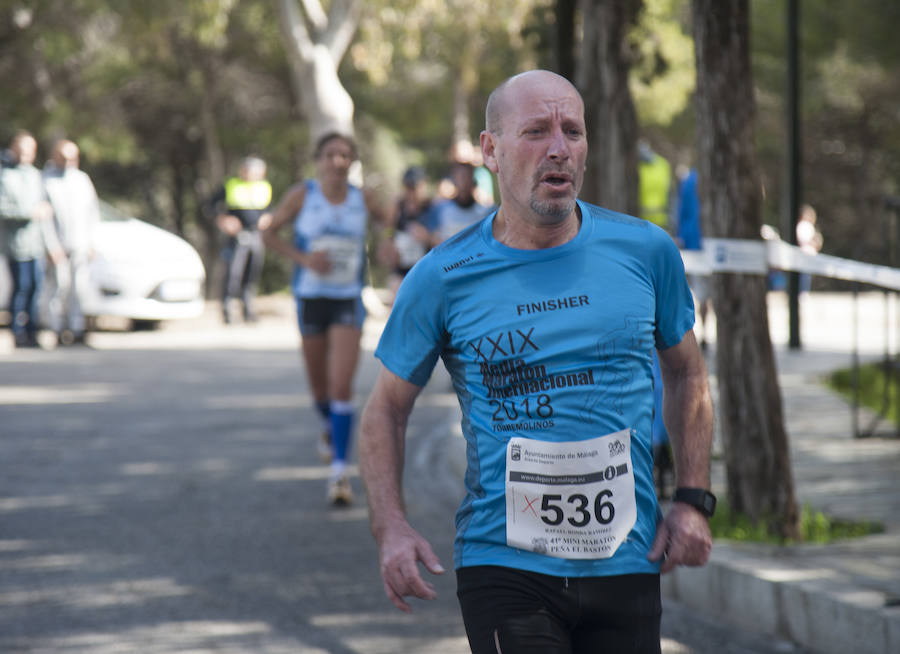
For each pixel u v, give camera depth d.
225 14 63.72
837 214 100.62
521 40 25.89
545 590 8.04
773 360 16.69
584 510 8.03
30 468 24.52
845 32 50.81
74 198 44.91
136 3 63.81
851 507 18.44
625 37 20.59
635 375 8.17
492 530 8.18
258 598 15.96
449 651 13.92
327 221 22.39
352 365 21.92
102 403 32.47
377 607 15.59
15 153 43.78
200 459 25.47
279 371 38.78
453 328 8.30
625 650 8.17
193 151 88.94
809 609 13.55
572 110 8.06
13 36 69.75
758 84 72.56
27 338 44.47
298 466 24.84
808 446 23.89
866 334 46.09
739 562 14.87
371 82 79.69
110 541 18.91
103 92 74.94
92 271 46.34
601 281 8.16
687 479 8.55
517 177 8.06
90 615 15.23
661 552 8.28
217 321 56.28
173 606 15.59
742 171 16.38
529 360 8.08
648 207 36.75
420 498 22.33
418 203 43.03
